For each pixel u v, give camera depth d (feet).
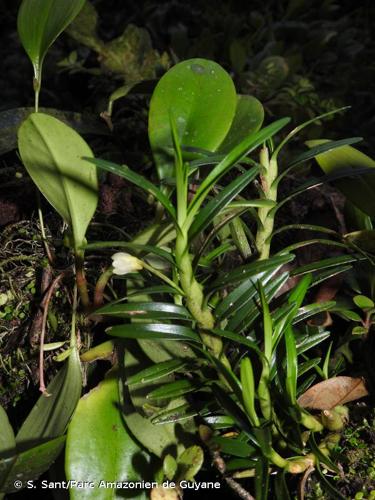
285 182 1.42
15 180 1.34
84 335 1.10
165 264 1.00
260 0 2.78
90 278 1.17
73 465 0.91
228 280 0.81
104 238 1.27
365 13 2.85
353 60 2.44
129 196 1.31
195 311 0.83
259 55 2.13
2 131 1.35
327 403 0.97
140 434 0.91
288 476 0.94
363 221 1.11
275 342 0.86
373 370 1.06
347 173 0.93
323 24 2.56
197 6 2.75
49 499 1.08
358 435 0.97
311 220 1.29
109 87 1.91
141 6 2.84
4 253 1.22
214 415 0.94
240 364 0.88
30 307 1.18
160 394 0.85
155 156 0.98
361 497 0.88
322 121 1.92
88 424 0.94
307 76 2.18
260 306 0.89
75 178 0.97
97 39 1.78
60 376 1.02
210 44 2.20
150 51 1.81
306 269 0.91
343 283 1.16
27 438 0.95
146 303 0.84
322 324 1.04
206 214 0.78
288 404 0.86
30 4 1.11
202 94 0.99
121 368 0.98
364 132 2.14
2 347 1.17
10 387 1.16
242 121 1.06
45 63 2.39
